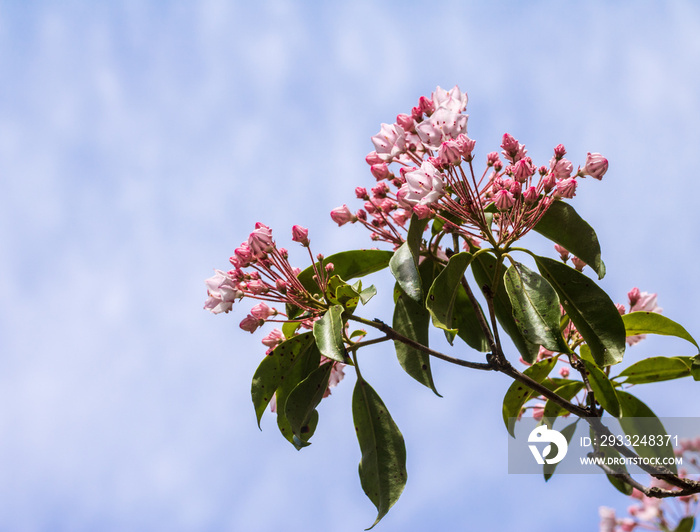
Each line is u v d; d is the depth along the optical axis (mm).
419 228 899
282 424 924
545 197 899
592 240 904
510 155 918
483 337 928
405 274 905
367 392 929
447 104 921
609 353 890
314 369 921
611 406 911
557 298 891
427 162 898
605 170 922
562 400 890
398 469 919
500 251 899
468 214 896
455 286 897
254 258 919
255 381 920
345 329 933
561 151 914
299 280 935
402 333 919
